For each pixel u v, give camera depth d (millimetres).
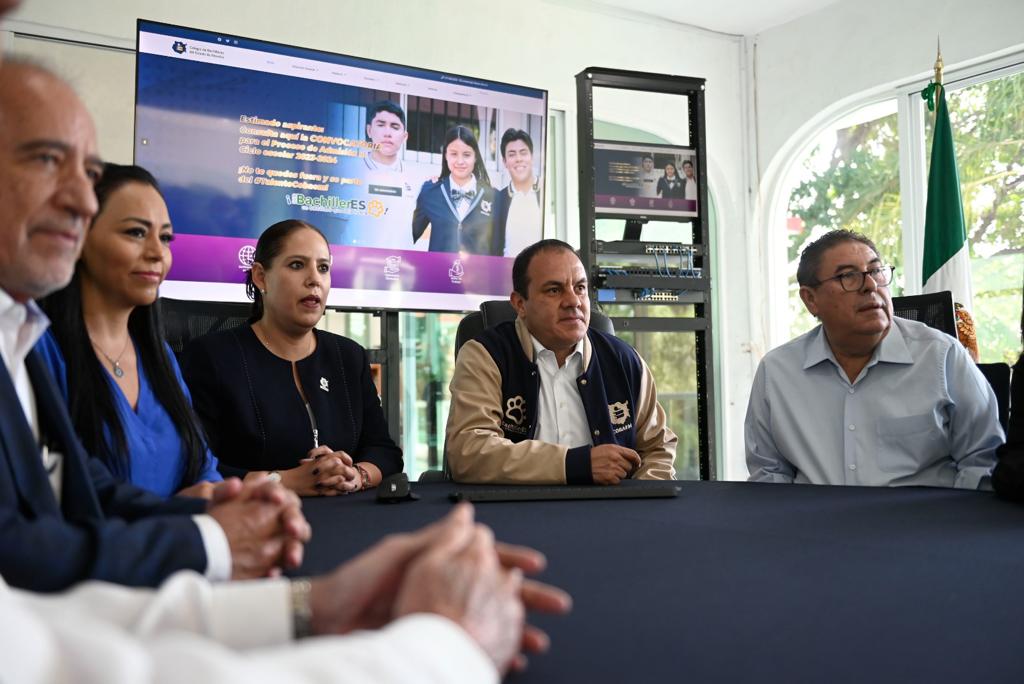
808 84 5500
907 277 5039
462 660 435
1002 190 4672
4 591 503
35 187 930
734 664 579
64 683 365
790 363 2246
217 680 357
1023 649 608
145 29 3283
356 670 392
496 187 4070
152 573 790
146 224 1569
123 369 1563
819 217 5703
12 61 938
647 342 5613
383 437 2230
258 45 3512
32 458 916
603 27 5254
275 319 2158
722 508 1360
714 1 5289
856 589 797
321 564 946
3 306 995
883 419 2062
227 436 2053
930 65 4887
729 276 5742
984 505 1372
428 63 4633
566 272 2188
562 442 2209
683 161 4090
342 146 3705
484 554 522
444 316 4750
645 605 741
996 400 2090
